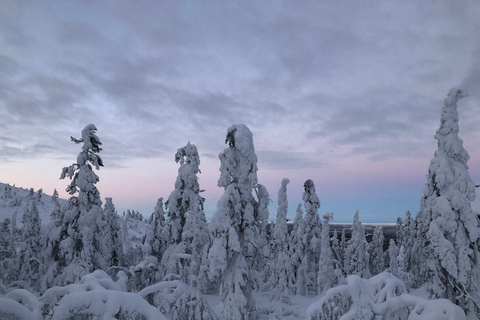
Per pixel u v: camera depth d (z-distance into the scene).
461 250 12.82
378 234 39.75
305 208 36.56
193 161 31.41
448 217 13.08
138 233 105.81
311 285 34.25
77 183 23.39
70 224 23.38
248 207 16.66
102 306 7.05
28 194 110.38
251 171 16.81
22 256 28.00
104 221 24.28
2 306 6.13
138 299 7.51
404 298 7.78
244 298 15.69
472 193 13.25
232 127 16.86
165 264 27.73
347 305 8.16
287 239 30.80
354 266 32.34
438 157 14.27
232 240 15.38
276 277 29.64
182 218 30.36
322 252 30.17
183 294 11.86
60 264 23.16
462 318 6.98
